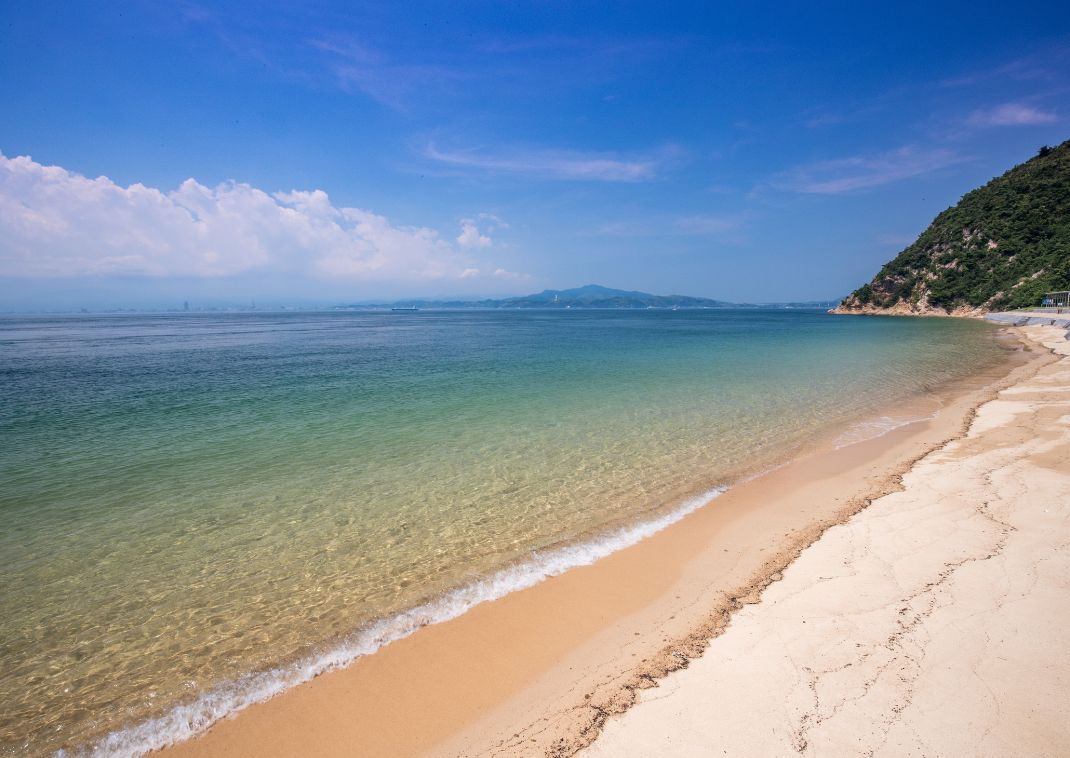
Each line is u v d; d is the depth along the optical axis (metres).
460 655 5.67
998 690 4.40
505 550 8.15
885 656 4.96
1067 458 10.49
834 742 4.02
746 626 5.72
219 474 11.79
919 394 20.05
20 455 13.23
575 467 12.02
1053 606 5.54
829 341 49.84
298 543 8.51
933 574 6.41
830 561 7.07
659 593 6.75
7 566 7.84
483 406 19.00
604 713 4.61
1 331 91.31
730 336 61.31
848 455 12.43
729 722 4.32
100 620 6.52
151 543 8.54
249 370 30.91
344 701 5.05
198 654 5.87
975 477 9.88
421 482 11.20
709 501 9.91
